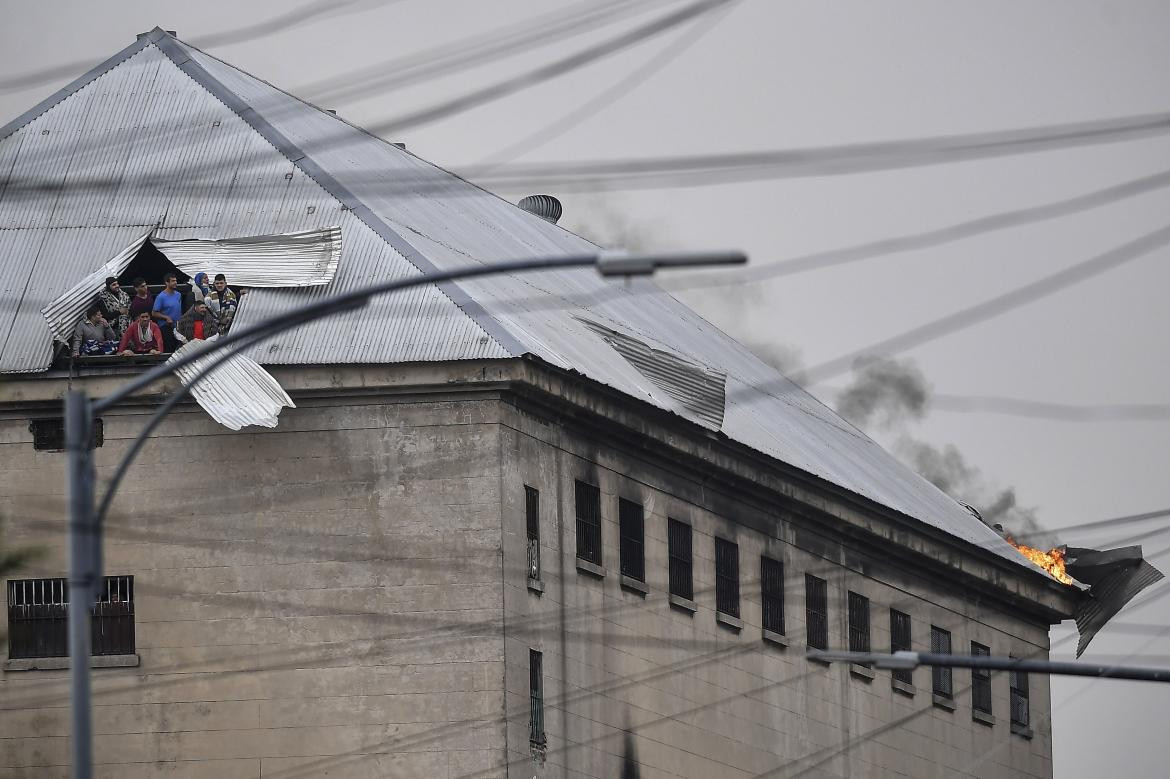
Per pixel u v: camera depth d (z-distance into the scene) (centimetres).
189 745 10350
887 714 13788
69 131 11806
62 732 10406
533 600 10606
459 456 10456
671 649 11681
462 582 10369
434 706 10281
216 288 10656
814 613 13112
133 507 10512
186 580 10456
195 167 11506
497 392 10475
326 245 10875
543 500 10781
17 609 10512
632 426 11356
